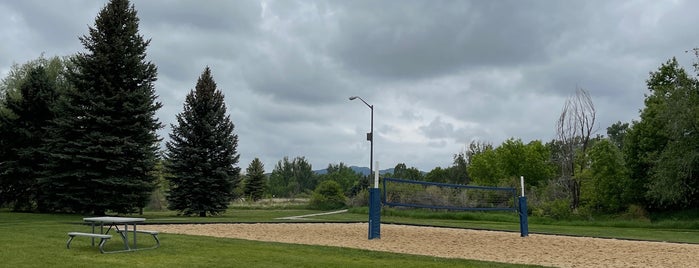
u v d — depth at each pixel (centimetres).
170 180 3491
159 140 2941
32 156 3020
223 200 3494
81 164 2742
